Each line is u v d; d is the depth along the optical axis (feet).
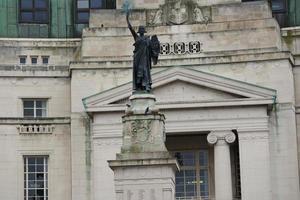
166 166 161.17
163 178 160.97
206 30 248.52
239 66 242.78
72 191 240.73
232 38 247.29
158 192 160.56
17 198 247.50
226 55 243.81
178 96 238.07
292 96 239.09
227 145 234.79
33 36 266.36
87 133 242.99
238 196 237.86
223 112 235.61
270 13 249.34
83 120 243.81
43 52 263.29
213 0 258.98
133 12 253.85
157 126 164.66
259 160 232.94
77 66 246.27
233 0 259.39
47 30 268.00
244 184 232.12
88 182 240.73
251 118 234.58
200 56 246.88
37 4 269.85
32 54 262.67
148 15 253.44
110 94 237.86
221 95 237.04
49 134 251.19
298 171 238.07
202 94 237.66
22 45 263.08
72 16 270.67
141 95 166.71
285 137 236.43
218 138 235.20
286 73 239.71
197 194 241.96
